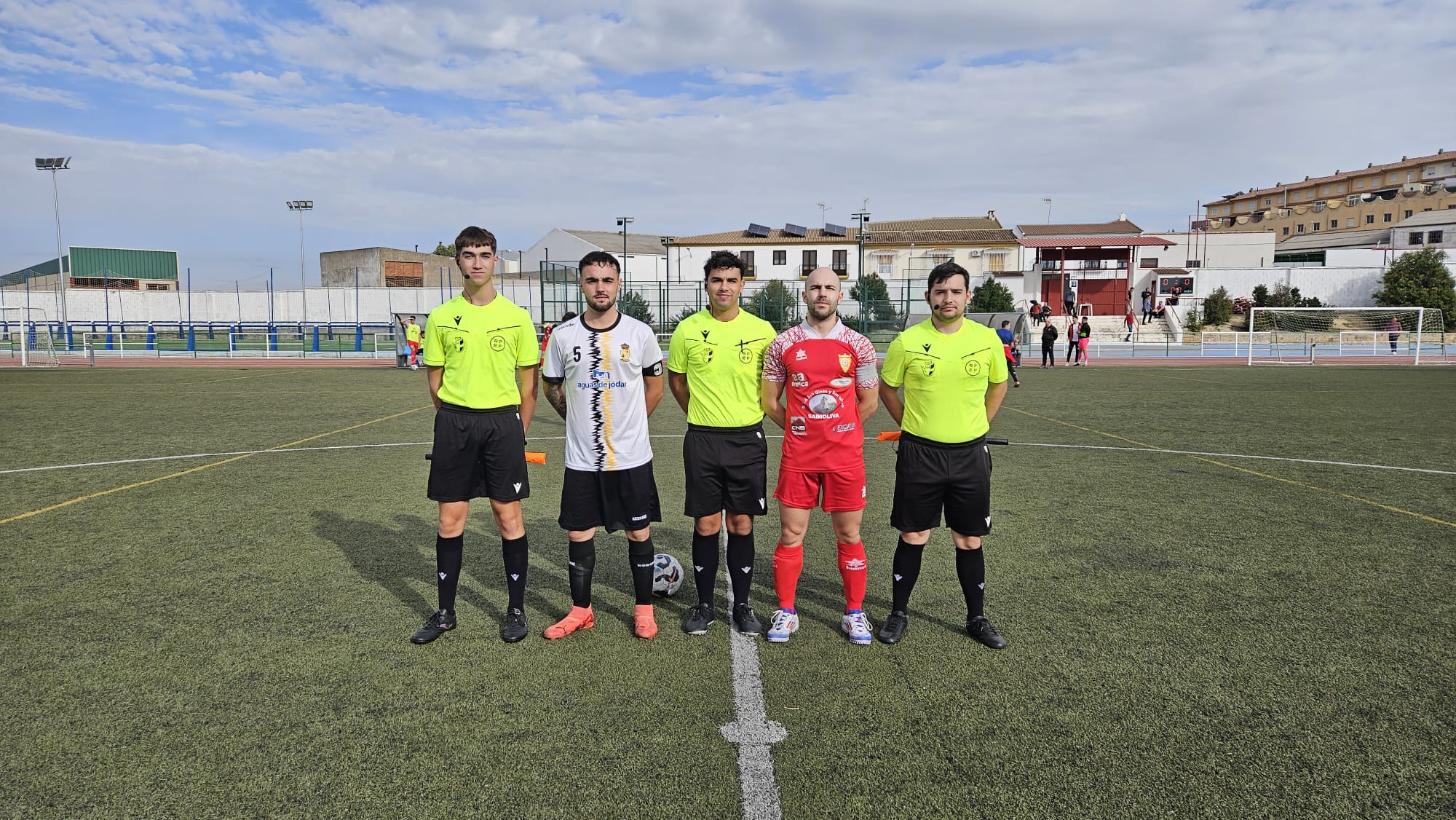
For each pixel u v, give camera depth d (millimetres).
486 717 2793
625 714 2816
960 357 3346
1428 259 37000
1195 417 11016
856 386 3457
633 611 3871
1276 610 3807
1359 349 29734
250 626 3590
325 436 9164
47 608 3791
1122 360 25859
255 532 5129
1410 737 2654
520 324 3520
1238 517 5547
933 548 4941
